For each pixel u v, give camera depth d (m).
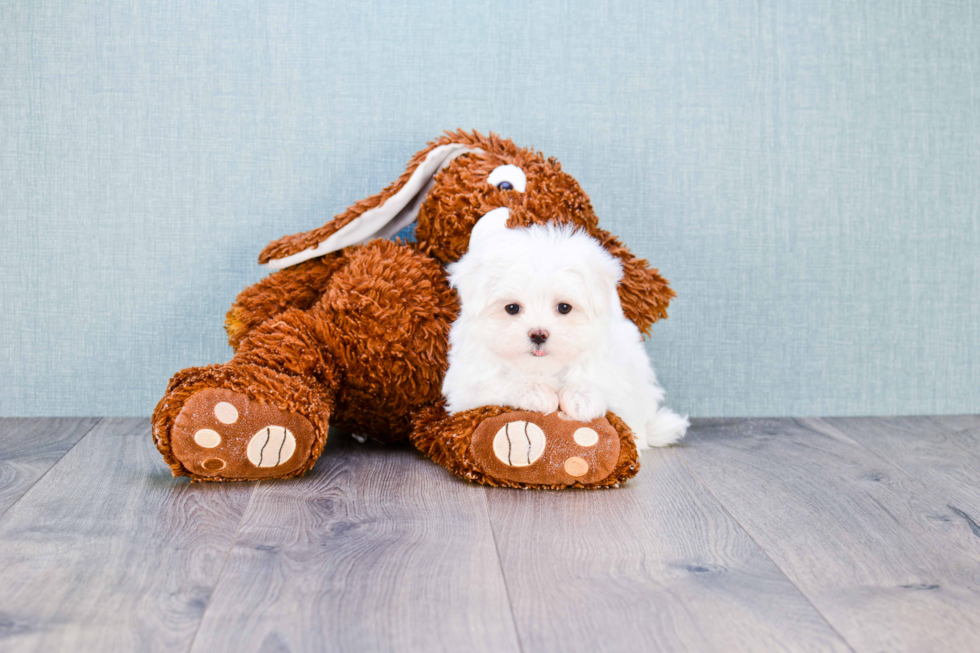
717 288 1.67
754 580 0.84
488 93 1.61
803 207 1.67
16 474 1.20
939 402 1.73
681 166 1.64
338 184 1.61
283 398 1.15
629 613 0.76
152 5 1.55
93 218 1.57
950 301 1.72
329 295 1.33
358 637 0.71
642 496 1.13
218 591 0.80
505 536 0.96
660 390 1.44
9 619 0.73
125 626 0.72
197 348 1.61
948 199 1.70
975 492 1.17
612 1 1.61
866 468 1.29
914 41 1.67
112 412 1.61
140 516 1.01
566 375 1.18
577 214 1.36
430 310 1.32
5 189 1.56
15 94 1.55
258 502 1.08
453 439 1.18
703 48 1.63
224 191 1.59
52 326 1.59
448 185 1.36
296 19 1.57
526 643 0.70
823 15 1.65
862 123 1.67
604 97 1.62
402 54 1.59
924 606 0.79
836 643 0.71
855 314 1.70
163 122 1.57
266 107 1.58
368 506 1.07
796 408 1.70
